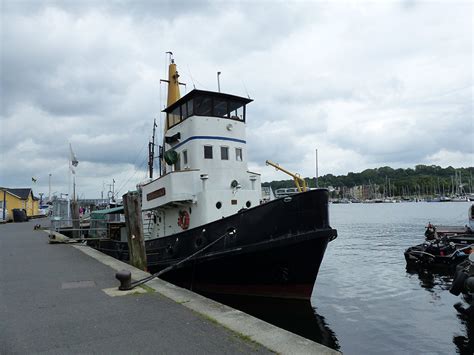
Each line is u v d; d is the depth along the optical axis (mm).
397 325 11297
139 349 5148
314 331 10727
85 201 68750
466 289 12422
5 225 41281
